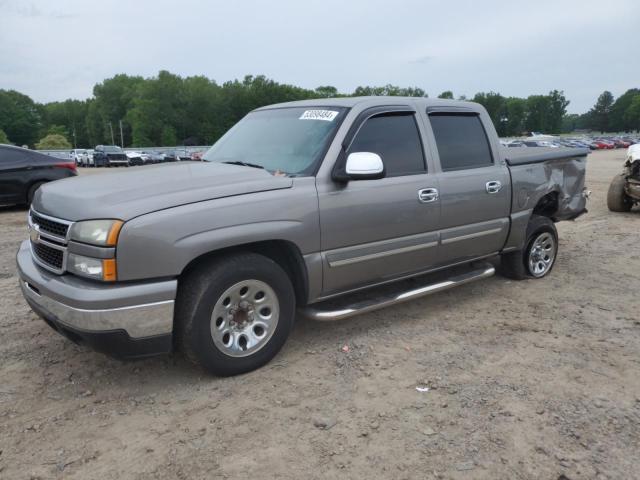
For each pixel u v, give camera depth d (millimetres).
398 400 3287
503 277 5949
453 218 4621
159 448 2812
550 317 4738
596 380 3559
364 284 4195
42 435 2924
